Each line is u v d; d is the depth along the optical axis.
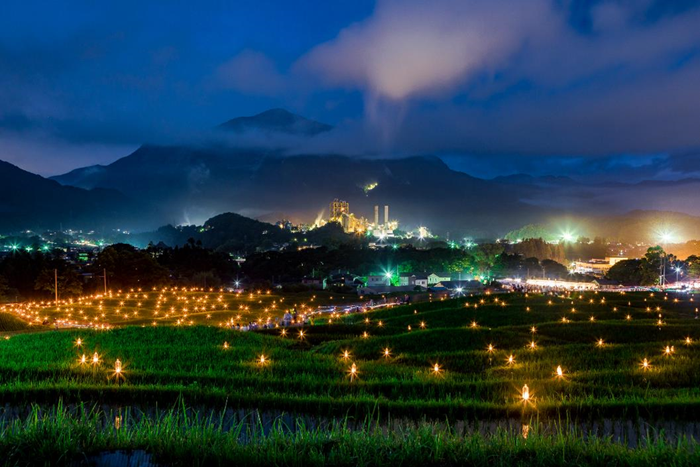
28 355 34.44
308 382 25.75
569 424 18.00
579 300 77.50
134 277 137.50
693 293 93.19
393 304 107.50
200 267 192.12
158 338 43.75
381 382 25.84
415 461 12.66
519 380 26.48
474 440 13.71
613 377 28.59
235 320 74.88
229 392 22.50
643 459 12.73
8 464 12.02
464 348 42.38
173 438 13.62
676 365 31.36
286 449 13.16
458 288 180.75
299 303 110.12
